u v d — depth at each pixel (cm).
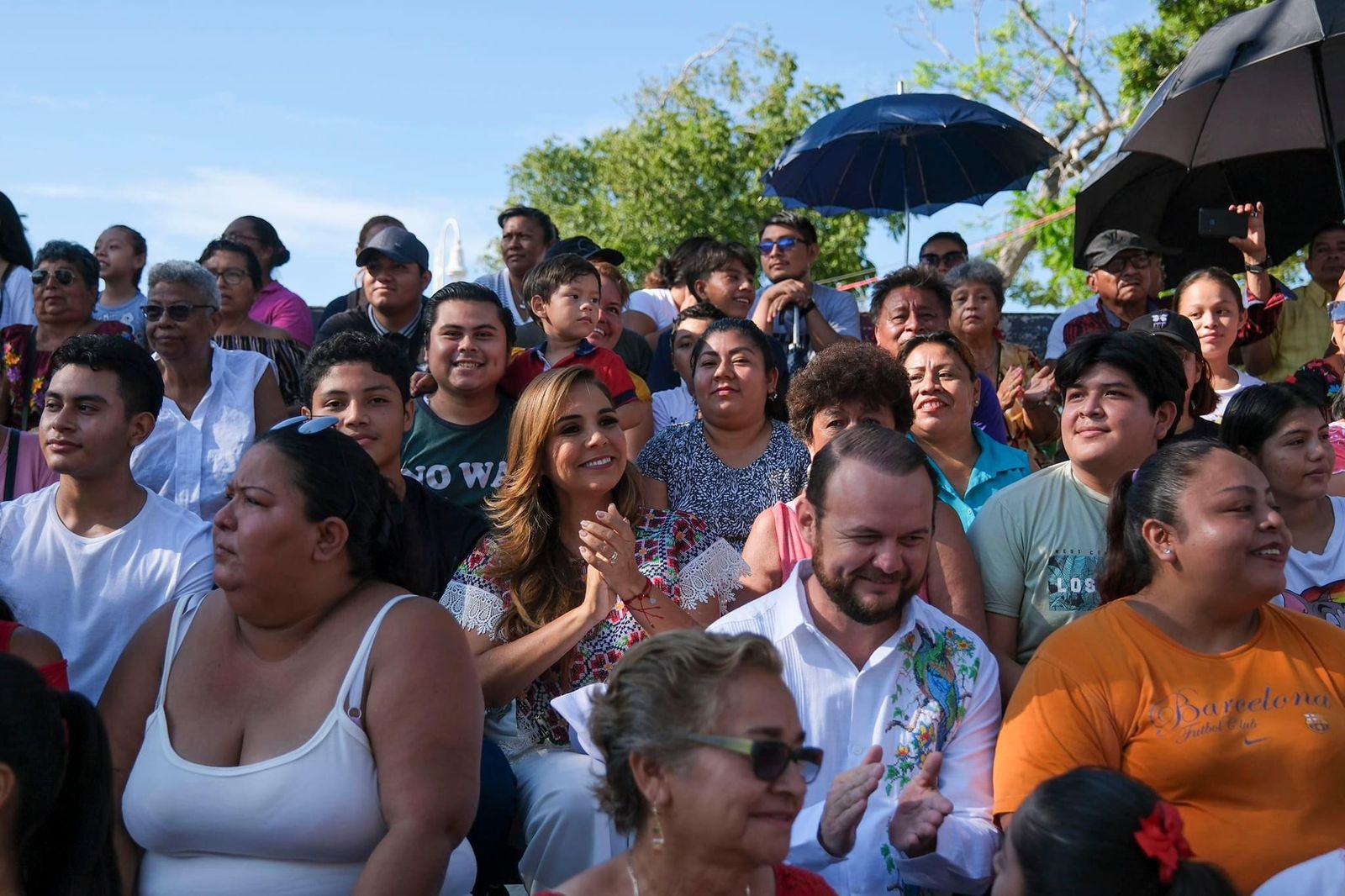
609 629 411
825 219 1770
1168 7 1630
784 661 365
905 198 844
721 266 754
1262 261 694
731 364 524
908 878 342
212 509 554
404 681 317
